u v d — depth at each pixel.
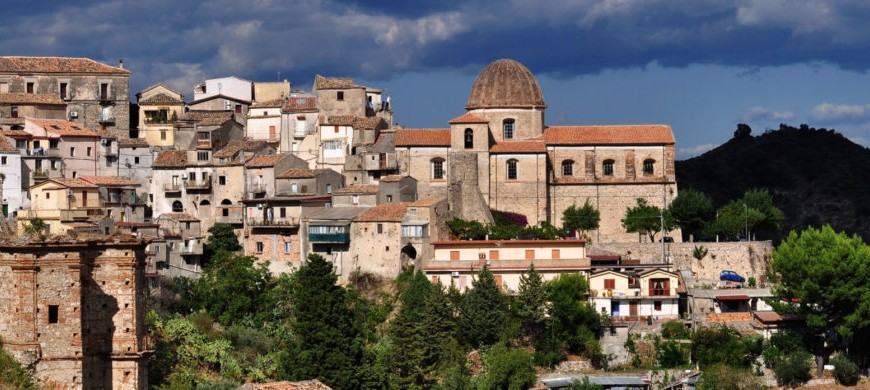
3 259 139.12
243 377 183.38
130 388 142.25
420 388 188.75
